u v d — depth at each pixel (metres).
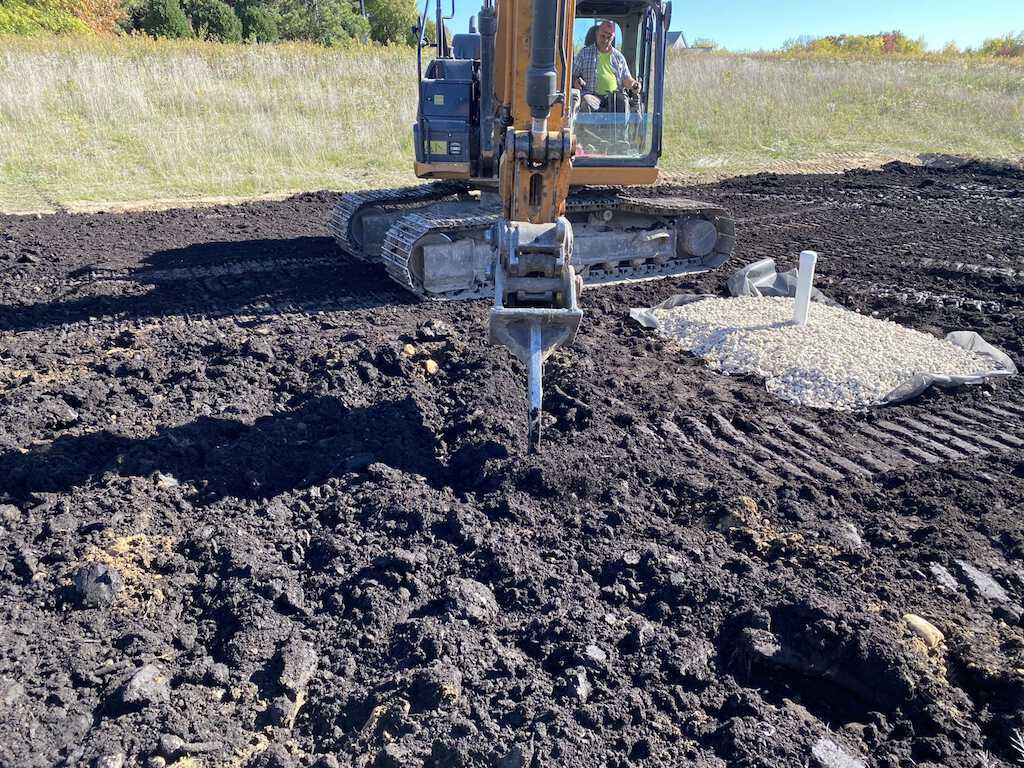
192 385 5.73
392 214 9.70
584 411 5.46
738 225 12.27
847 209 13.68
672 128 19.92
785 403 5.96
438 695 3.02
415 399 5.55
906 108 22.72
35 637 3.29
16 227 10.77
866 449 5.23
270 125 16.92
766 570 3.85
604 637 3.37
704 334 7.09
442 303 8.05
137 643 3.29
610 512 4.32
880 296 8.47
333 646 3.36
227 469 4.63
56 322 7.18
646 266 9.40
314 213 12.44
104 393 5.58
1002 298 8.43
